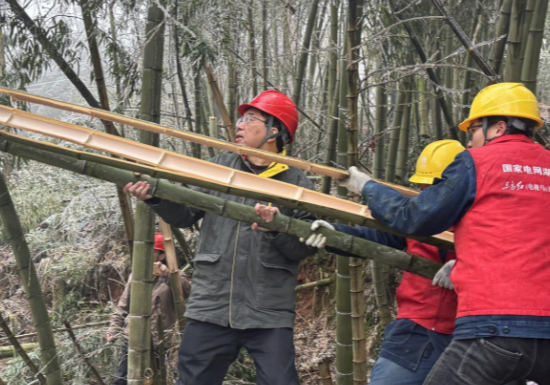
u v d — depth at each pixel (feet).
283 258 9.87
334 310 17.30
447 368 7.29
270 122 10.03
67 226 21.02
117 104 12.65
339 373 11.19
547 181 7.39
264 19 16.72
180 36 11.77
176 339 13.42
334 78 16.35
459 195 7.36
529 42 10.40
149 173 8.39
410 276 9.48
